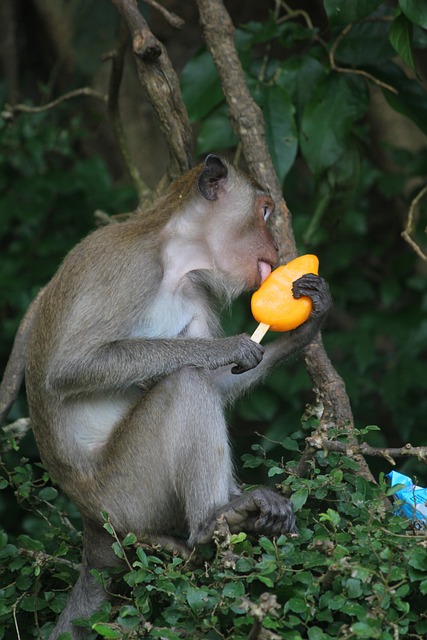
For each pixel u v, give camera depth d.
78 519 12.50
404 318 16.56
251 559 7.89
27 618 9.55
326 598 7.59
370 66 12.63
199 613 7.73
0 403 11.54
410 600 7.91
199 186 10.54
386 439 17.52
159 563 8.51
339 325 18.25
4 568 9.41
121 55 12.59
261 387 15.60
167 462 9.48
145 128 20.34
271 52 18.61
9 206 17.22
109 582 9.08
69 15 20.02
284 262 10.88
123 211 17.45
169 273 10.42
